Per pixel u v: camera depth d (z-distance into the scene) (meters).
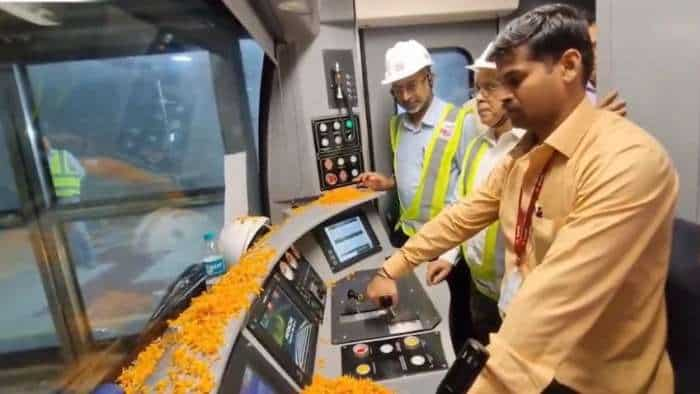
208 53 1.77
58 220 0.92
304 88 2.21
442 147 2.09
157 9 1.25
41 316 0.84
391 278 1.36
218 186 1.75
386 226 2.55
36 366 0.78
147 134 1.38
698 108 0.88
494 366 0.71
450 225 1.30
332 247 1.91
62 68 0.95
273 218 2.18
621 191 0.72
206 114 1.76
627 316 0.85
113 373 0.83
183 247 1.46
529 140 1.01
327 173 2.30
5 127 0.80
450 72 2.82
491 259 1.70
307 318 1.30
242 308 0.96
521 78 0.83
